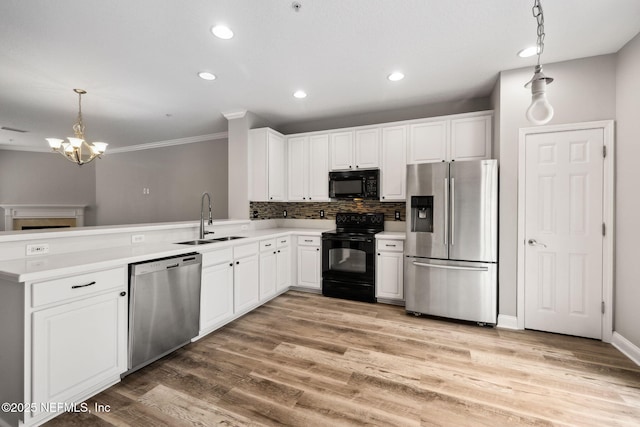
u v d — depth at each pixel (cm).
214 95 347
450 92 341
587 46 239
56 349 160
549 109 145
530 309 280
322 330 279
